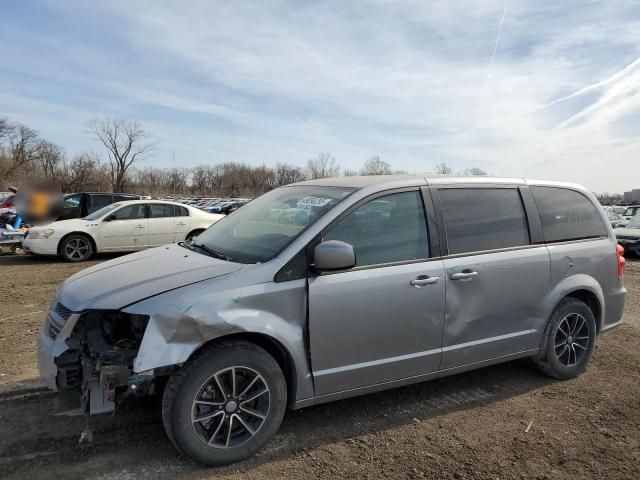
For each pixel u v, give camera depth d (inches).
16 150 2522.1
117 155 3053.6
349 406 157.6
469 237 157.6
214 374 119.7
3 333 224.8
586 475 123.9
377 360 140.5
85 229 465.7
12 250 510.6
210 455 120.6
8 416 144.9
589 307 188.9
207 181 3666.3
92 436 128.7
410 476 121.4
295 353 128.5
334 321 132.3
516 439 140.2
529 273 167.3
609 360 204.5
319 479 119.1
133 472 119.3
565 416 154.5
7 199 664.4
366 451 131.8
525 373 188.1
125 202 494.0
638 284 379.2
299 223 139.9
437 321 148.7
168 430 118.6
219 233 164.7
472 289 154.6
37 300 296.0
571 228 184.1
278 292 126.0
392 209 146.6
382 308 138.5
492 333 161.5
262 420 126.6
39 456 124.8
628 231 571.2
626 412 157.8
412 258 145.8
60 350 122.4
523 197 173.9
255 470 121.9
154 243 493.7
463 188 161.8
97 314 129.7
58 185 586.2
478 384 177.5
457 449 134.2
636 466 128.2
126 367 116.6
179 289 119.9
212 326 117.0
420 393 168.7
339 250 124.6
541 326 172.6
